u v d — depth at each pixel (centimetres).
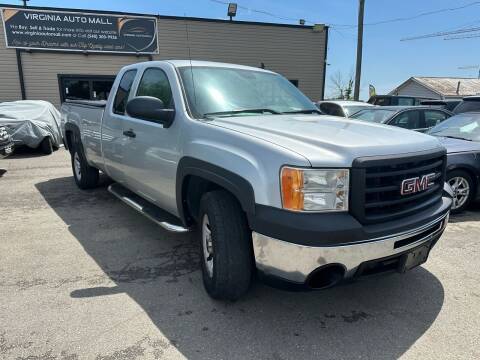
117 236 456
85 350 257
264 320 291
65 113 683
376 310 305
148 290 333
